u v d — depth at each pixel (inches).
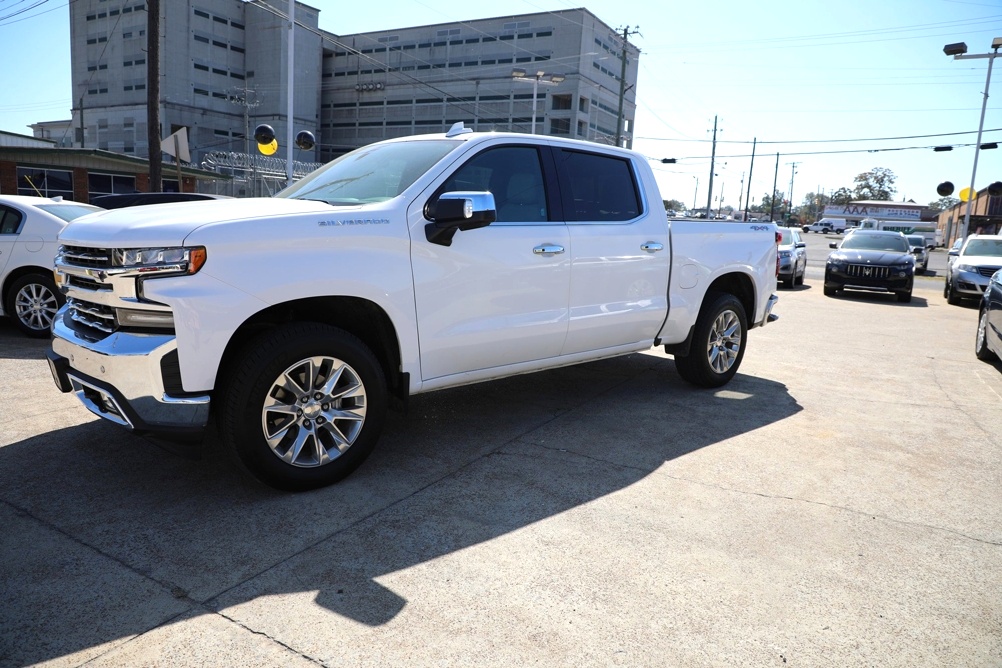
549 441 179.6
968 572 119.2
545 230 177.0
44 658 89.8
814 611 105.9
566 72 3412.9
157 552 117.6
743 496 148.3
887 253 604.7
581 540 126.3
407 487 147.3
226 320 126.3
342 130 4141.2
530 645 95.6
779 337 370.3
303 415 138.8
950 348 352.5
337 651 93.1
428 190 155.6
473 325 163.6
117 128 3811.5
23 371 233.1
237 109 3887.8
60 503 135.3
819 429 198.4
